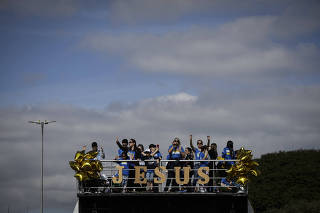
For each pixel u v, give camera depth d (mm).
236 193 27344
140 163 28984
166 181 28797
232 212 27406
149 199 27828
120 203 27922
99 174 28781
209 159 29062
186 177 28109
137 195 27641
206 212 27516
